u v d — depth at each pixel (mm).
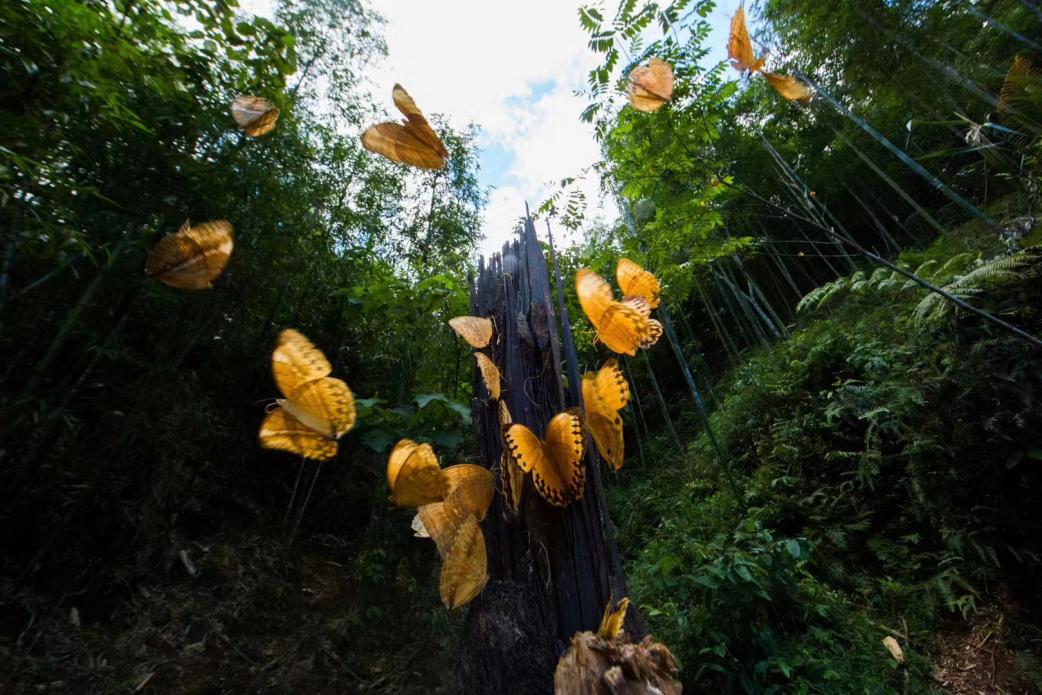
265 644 2398
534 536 895
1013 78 1917
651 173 2855
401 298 3285
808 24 4164
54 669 1830
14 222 1697
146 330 2535
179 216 2326
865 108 5301
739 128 6332
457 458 2945
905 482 2988
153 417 2520
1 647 1811
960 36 3637
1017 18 3469
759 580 2150
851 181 7090
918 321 3188
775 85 1156
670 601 2318
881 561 2914
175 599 2389
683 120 2498
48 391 2117
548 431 859
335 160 3557
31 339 2039
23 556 2096
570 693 632
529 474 904
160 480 2572
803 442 3783
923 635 2398
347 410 639
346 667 2326
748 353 7023
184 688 1983
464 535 841
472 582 822
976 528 2611
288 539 3188
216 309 2779
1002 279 2754
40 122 1616
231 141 2436
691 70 2334
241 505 3186
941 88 3803
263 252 2930
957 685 2158
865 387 3570
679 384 8180
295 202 3000
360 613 2629
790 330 6441
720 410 5480
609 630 730
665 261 3750
